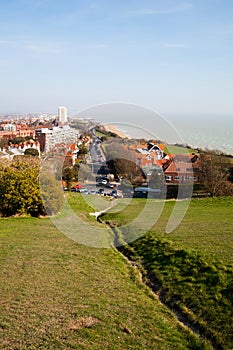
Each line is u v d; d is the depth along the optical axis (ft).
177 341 27.27
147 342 26.58
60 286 37.50
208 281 37.60
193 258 44.34
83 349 24.79
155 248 51.34
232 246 50.34
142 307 33.32
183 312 32.91
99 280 40.16
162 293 37.96
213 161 100.12
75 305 32.50
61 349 24.66
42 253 49.93
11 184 75.87
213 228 63.46
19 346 24.85
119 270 44.73
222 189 100.27
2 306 31.76
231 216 76.54
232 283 35.99
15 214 78.07
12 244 54.70
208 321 30.68
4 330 27.17
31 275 40.81
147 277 42.80
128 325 29.14
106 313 31.09
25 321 28.81
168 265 44.60
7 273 41.32
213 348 27.17
